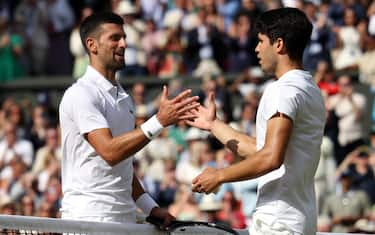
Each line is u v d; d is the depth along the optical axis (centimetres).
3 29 4591
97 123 1576
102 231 1564
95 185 1598
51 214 3416
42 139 3922
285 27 1520
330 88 3753
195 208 3241
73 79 4447
